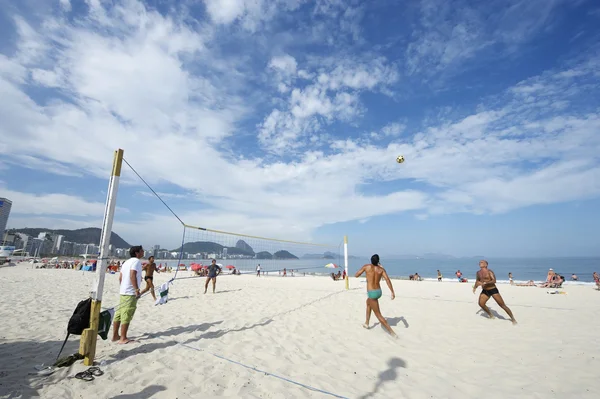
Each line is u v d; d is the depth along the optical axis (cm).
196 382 277
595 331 483
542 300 873
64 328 459
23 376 271
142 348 367
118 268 2122
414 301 793
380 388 279
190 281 1548
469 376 309
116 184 341
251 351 372
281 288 1159
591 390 275
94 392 249
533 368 329
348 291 1039
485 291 574
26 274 1658
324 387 278
